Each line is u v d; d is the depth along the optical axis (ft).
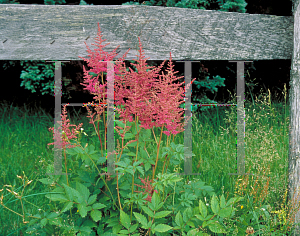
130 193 5.99
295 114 7.21
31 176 8.89
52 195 5.77
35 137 12.44
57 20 6.97
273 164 8.59
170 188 6.97
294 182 7.25
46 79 15.70
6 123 13.69
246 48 7.38
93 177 6.54
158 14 7.11
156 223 6.15
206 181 8.31
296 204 6.97
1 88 16.70
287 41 7.45
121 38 7.09
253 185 7.60
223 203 5.98
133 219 6.15
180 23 7.16
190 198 6.43
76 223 6.26
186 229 5.98
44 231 6.18
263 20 7.36
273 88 17.98
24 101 16.84
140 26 7.09
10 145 11.82
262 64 18.06
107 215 6.33
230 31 7.29
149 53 7.16
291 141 7.33
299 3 7.11
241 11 14.79
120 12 7.04
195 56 7.27
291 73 7.34
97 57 6.13
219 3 14.90
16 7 6.90
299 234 6.85
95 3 16.24
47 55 7.03
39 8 6.93
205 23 7.22
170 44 7.18
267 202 7.20
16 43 6.99
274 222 6.62
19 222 6.89
